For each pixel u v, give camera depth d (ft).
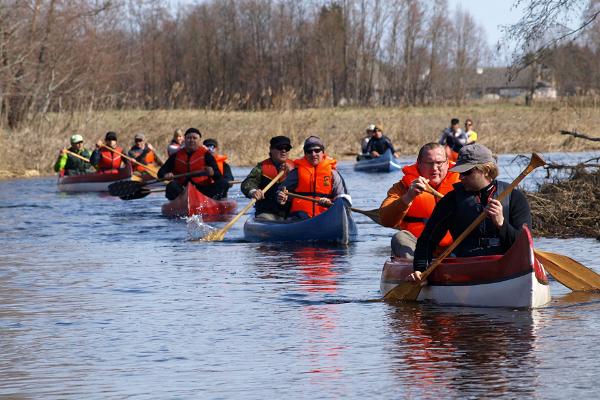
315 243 50.19
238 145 130.82
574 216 52.95
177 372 23.32
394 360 24.03
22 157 118.01
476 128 155.74
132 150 95.91
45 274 39.93
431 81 329.72
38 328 28.91
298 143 131.34
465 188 30.83
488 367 22.98
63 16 142.72
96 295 34.63
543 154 129.29
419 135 153.69
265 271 40.09
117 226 59.98
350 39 326.85
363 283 36.42
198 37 344.08
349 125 155.12
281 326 28.60
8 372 23.62
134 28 315.99
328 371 23.09
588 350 24.41
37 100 138.41
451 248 31.09
